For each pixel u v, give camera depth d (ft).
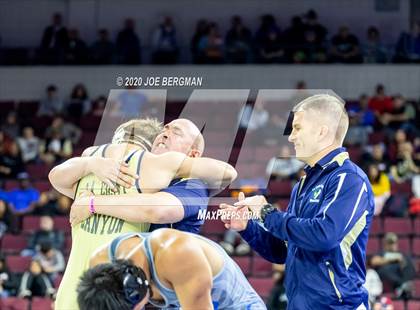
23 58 63.52
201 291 11.39
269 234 14.99
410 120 53.78
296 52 59.00
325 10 64.49
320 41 59.72
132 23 61.93
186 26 65.05
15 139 53.57
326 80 58.80
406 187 47.60
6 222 45.93
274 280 38.04
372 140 51.21
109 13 65.98
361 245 13.76
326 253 13.57
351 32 64.23
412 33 59.93
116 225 13.30
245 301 12.38
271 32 60.08
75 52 62.54
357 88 59.06
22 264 42.70
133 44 60.70
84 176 13.83
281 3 64.54
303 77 58.44
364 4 64.13
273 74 58.39
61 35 63.26
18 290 39.99
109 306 10.20
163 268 11.38
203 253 11.68
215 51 58.13
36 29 66.85
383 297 36.47
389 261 39.14
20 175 50.96
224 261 12.14
